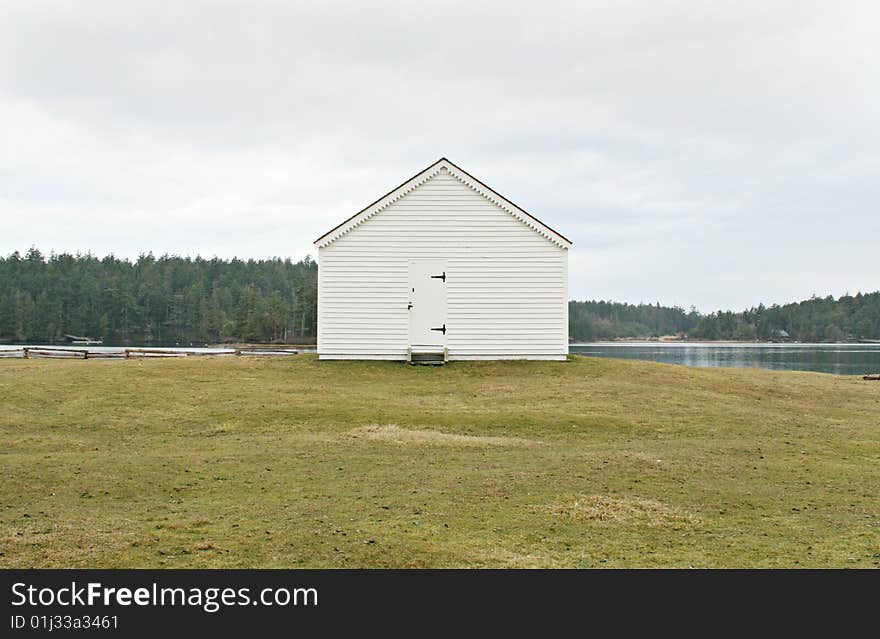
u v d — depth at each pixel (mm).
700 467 17469
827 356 122188
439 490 14844
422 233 34406
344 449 18812
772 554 11586
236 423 22109
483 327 34500
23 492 14414
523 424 22641
